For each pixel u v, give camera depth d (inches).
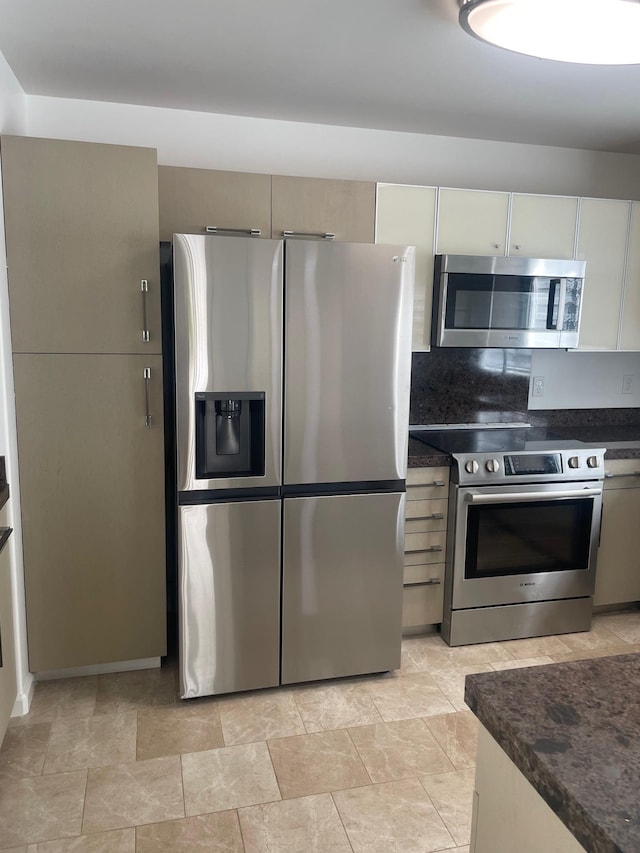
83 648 109.1
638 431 149.7
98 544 106.7
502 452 120.6
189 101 119.7
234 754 92.7
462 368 144.9
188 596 101.7
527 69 99.1
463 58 95.6
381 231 124.0
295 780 87.8
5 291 95.7
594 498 126.0
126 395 103.5
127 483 106.0
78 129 120.8
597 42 75.6
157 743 94.8
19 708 100.1
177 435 97.9
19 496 102.3
